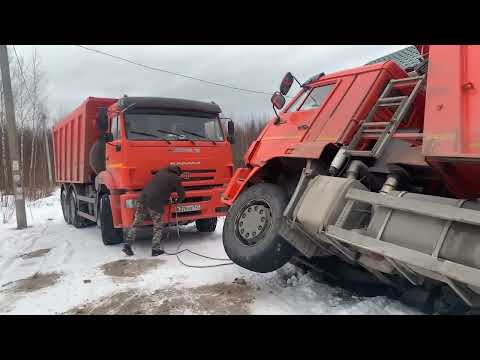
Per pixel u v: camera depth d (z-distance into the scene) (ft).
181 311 14.16
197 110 26.58
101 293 16.79
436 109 9.93
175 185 23.00
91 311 14.73
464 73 9.50
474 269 8.02
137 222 23.12
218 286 16.85
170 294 16.15
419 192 12.35
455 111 9.53
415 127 14.37
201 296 15.67
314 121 15.65
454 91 9.59
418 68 14.35
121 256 23.31
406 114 13.64
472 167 9.96
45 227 37.24
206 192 25.94
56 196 73.51
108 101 30.45
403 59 20.10
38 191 70.33
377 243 9.98
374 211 10.77
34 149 72.18
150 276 18.97
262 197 14.92
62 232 33.68
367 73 15.17
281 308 13.84
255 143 18.51
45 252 25.90
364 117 14.46
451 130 9.56
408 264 9.30
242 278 17.52
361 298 14.34
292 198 13.04
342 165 13.25
